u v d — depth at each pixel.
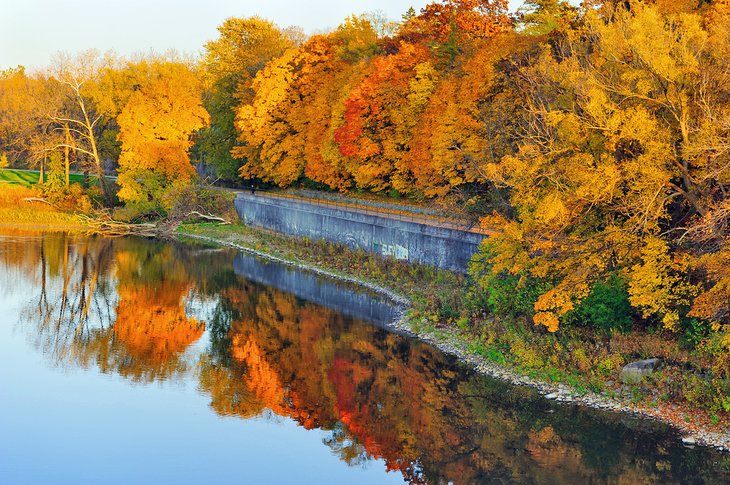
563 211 25.91
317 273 51.75
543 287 29.95
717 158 24.27
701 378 24.28
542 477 20.91
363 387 28.83
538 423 24.33
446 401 26.73
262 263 56.72
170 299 44.25
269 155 72.44
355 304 42.28
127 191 75.19
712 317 24.28
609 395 25.44
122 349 34.03
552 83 31.38
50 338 35.50
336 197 67.25
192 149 92.62
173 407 27.05
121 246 64.12
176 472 22.11
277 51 84.25
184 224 75.50
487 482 20.80
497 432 24.02
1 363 31.50
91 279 49.69
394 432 24.50
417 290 41.34
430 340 34.16
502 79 41.09
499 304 32.44
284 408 27.00
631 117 25.17
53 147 78.38
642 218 25.30
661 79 25.59
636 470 20.95
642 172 25.02
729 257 23.03
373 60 60.56
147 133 75.88
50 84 96.00
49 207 78.25
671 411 23.94
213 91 89.12
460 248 40.22
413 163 52.50
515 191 29.77
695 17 25.84
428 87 53.00
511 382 27.88
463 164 41.50
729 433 22.42
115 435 24.56
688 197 25.66
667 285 25.09
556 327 26.41
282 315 40.12
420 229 44.19
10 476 21.58
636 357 26.41
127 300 43.91
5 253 58.00
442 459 22.34
